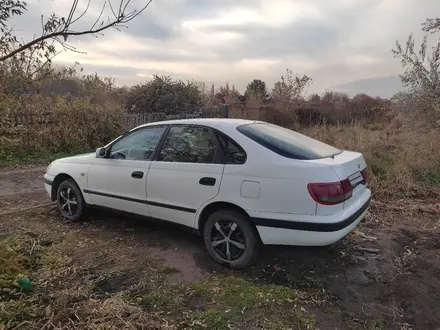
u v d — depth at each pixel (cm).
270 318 306
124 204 471
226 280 367
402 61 1020
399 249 464
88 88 1463
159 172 432
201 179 397
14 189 732
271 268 395
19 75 276
